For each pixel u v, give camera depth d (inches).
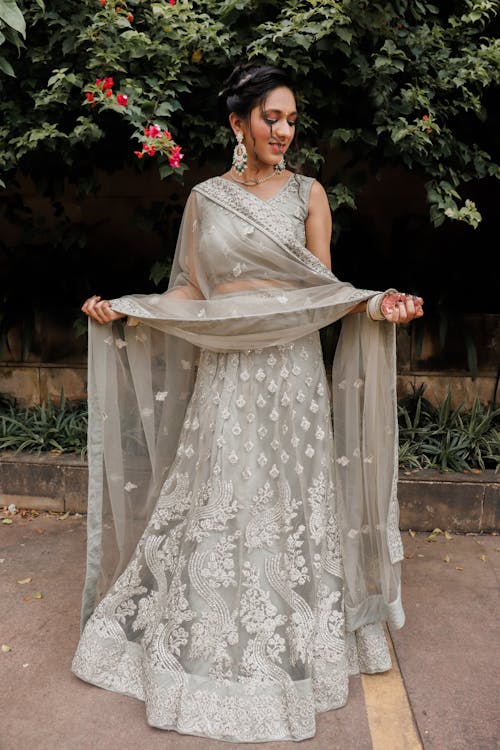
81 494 128.7
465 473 123.4
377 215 156.6
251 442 71.1
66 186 156.2
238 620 70.1
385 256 157.2
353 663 77.5
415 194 154.1
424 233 156.2
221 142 111.7
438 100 113.1
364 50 106.9
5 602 95.0
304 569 71.1
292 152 111.8
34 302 150.7
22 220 151.1
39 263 156.9
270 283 70.7
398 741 66.9
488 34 116.6
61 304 151.3
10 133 112.4
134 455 81.0
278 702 68.2
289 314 68.6
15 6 68.4
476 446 129.6
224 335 70.4
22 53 107.0
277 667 68.9
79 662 76.0
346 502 76.9
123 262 159.8
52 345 151.1
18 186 131.1
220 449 71.2
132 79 103.9
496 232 153.9
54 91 104.6
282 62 104.8
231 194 70.7
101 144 116.1
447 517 121.0
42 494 130.3
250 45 101.5
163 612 73.6
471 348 142.0
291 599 70.0
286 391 71.2
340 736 67.6
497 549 113.9
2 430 141.3
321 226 73.2
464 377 145.8
